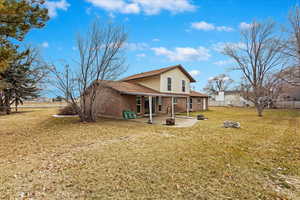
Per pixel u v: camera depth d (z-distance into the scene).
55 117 13.95
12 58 6.13
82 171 3.91
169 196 2.90
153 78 18.81
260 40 19.25
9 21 5.68
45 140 7.00
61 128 9.77
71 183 3.35
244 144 6.31
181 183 3.35
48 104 26.91
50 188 3.17
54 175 3.71
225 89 51.00
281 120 13.90
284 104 28.61
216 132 8.67
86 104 13.14
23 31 6.23
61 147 5.95
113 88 14.33
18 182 3.40
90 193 3.00
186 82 21.72
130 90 15.10
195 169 4.02
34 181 3.44
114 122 12.25
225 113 20.56
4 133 8.42
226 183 3.37
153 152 5.31
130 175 3.70
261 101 18.06
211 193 3.00
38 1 6.29
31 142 6.68
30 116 14.72
